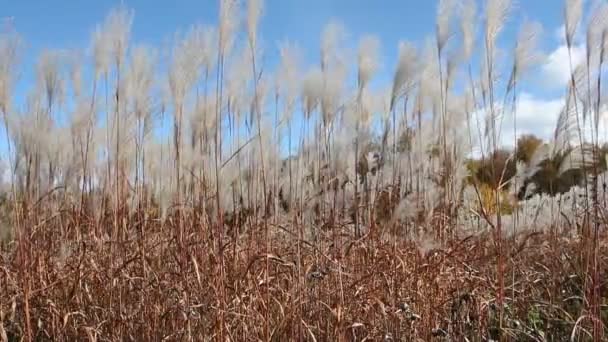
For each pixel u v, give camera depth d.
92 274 5.06
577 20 4.62
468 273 4.89
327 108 5.23
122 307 4.74
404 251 5.30
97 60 5.29
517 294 5.26
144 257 4.79
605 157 5.75
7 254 5.30
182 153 5.55
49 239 5.53
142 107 5.52
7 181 5.04
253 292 4.54
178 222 5.32
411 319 4.46
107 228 5.72
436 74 5.75
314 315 4.64
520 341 4.73
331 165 5.70
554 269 5.48
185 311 4.33
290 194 5.50
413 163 6.09
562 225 6.62
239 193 5.64
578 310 5.07
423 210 5.45
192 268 4.77
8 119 4.64
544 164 5.96
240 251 5.05
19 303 4.82
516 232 5.55
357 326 4.41
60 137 5.53
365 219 5.59
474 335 4.59
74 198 5.66
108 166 5.59
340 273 4.32
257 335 4.24
